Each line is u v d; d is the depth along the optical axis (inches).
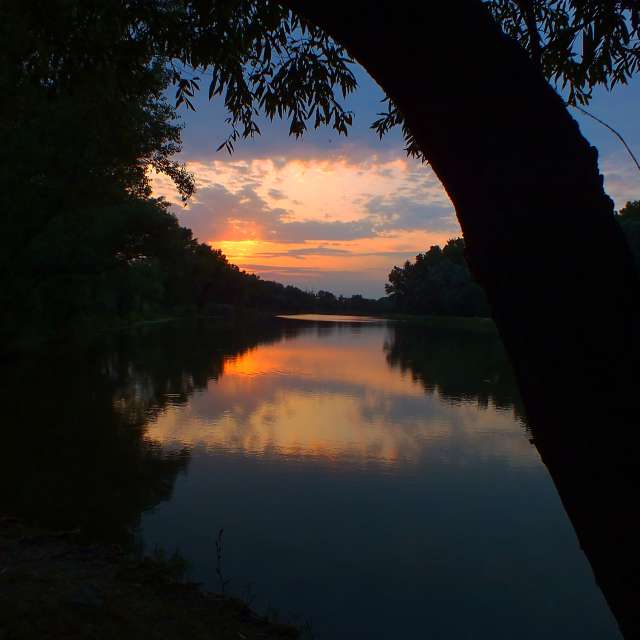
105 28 174.4
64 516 296.0
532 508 321.4
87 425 517.3
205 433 494.6
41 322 1248.8
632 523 49.1
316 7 61.8
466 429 522.9
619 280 50.8
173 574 205.3
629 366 49.4
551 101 54.6
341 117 181.6
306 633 180.5
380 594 220.2
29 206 653.3
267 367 1022.4
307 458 417.4
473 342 1772.9
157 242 879.1
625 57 155.7
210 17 163.8
